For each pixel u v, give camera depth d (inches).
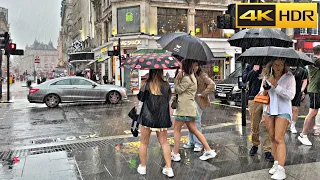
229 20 290.0
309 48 1136.8
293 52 162.1
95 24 1534.2
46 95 544.1
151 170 181.9
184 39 183.6
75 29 2458.2
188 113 188.5
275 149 173.9
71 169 187.3
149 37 1009.5
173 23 1072.8
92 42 1647.4
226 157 205.0
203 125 350.9
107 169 185.6
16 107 559.5
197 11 1110.4
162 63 166.4
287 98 161.2
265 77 167.0
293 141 245.6
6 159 213.2
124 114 454.9
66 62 2861.7
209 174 173.3
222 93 557.0
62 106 565.3
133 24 1027.9
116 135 305.7
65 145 256.8
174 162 195.9
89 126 359.6
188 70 187.6
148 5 1016.2
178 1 1061.8
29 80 1424.7
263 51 165.6
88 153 223.5
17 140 291.1
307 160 195.0
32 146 258.1
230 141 248.7
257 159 199.8
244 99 315.6
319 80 224.1
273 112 163.0
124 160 203.8
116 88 598.2
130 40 1009.5
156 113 167.9
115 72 1050.1
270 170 170.2
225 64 1131.3
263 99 165.9
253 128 205.2
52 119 414.9
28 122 392.5
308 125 234.5
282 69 164.9
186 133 291.4
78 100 564.7
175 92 190.4
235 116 419.8
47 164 197.9
